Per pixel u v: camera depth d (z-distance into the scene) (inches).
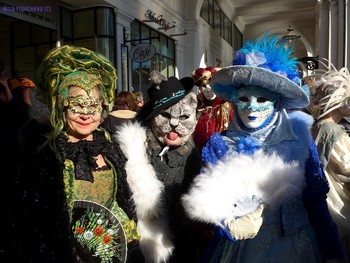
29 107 74.5
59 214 52.0
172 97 76.1
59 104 57.6
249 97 61.3
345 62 264.8
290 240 59.3
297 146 61.5
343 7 270.8
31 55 343.0
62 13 330.3
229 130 66.8
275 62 60.1
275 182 57.7
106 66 62.2
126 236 60.4
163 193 73.9
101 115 65.3
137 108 144.3
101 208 57.9
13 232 51.4
